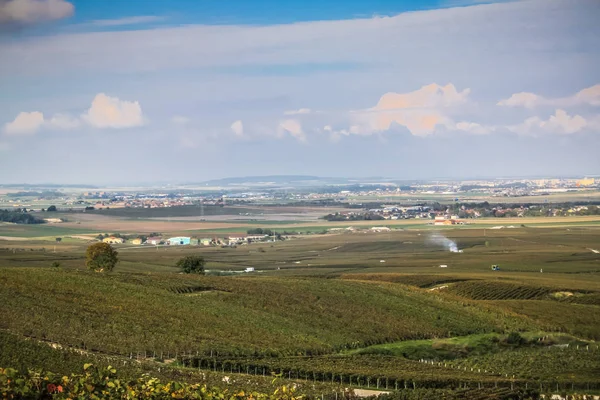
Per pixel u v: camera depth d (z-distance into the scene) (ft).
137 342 288.71
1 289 333.01
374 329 364.38
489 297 517.14
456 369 297.53
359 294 431.02
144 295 367.04
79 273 401.08
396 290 458.09
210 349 294.66
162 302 359.66
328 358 304.09
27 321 288.51
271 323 354.74
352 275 616.39
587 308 457.27
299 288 433.89
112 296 354.74
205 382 233.96
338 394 234.99
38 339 269.44
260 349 306.14
